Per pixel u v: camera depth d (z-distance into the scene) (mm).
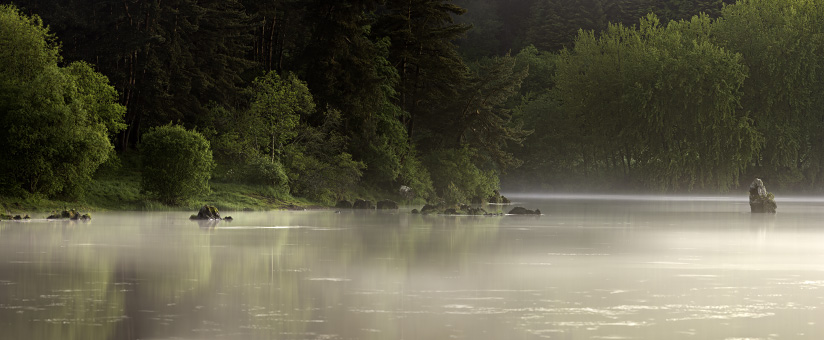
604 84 120000
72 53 66688
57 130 45781
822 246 27719
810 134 111938
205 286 16406
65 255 22391
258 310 13656
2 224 35906
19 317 12891
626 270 19797
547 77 139000
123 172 61188
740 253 24797
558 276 18484
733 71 107375
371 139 74625
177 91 70750
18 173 45469
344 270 19375
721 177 109625
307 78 74438
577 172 127000
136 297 14922
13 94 45500
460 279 17828
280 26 94750
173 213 46531
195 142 51938
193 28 69938
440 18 86000
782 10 113750
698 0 153000
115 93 56188
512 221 44906
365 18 77938
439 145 89938
